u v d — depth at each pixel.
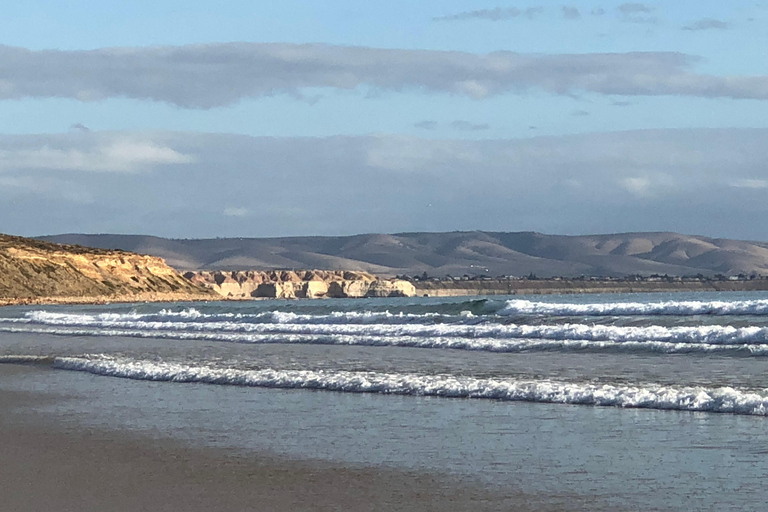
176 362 27.95
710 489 11.03
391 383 20.66
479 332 34.31
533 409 17.14
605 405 17.16
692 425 14.91
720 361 23.19
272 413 17.78
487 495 11.12
